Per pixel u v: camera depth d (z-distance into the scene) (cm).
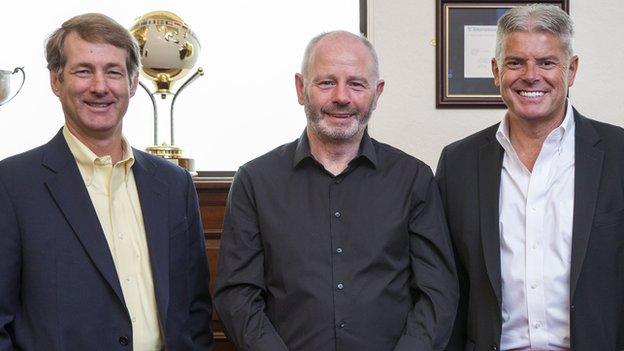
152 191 189
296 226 191
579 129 195
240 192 199
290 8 304
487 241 194
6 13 296
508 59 191
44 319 170
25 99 298
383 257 190
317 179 195
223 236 200
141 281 184
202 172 304
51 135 300
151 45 271
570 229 188
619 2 283
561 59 189
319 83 189
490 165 199
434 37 282
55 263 172
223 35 304
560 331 190
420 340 185
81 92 176
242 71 305
